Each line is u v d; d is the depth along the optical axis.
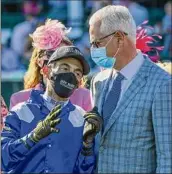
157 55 9.87
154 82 8.08
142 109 8.02
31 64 9.23
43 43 9.01
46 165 8.01
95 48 8.26
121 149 8.07
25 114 8.13
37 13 24.56
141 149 8.01
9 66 21.36
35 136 7.79
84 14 24.56
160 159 7.90
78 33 22.30
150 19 24.61
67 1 24.77
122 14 8.19
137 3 24.95
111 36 8.17
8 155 7.92
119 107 8.12
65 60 7.98
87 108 9.14
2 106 9.10
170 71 9.23
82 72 8.07
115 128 8.11
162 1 25.19
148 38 9.23
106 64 8.25
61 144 8.06
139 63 8.28
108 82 8.44
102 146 8.19
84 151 8.09
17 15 24.81
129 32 8.20
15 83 18.36
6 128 8.11
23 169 8.04
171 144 7.91
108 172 8.15
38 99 8.20
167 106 7.95
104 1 22.64
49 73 8.09
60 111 7.79
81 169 8.10
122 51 8.21
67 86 7.98
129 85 8.20
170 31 22.05
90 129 7.98
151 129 8.02
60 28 9.14
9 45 23.19
